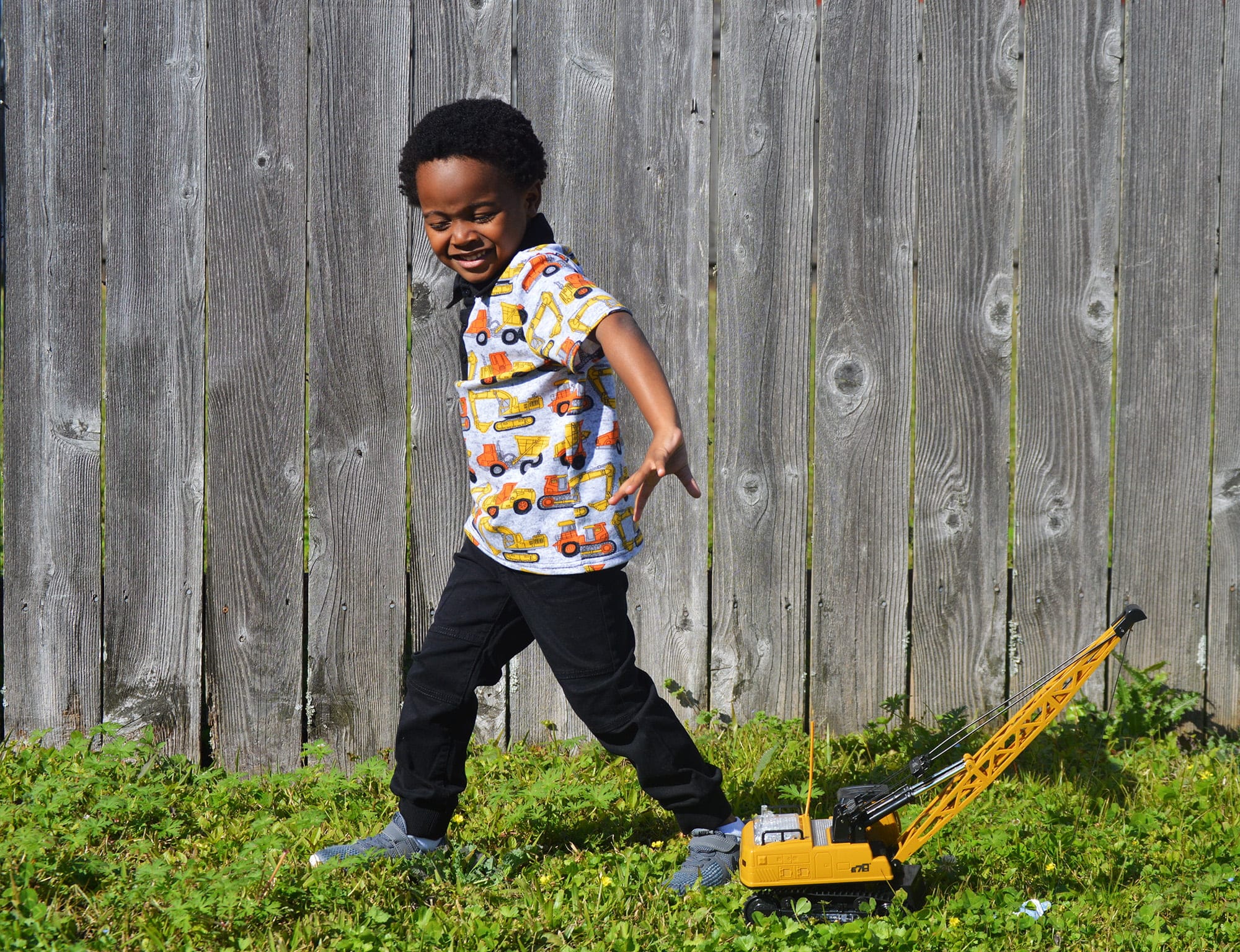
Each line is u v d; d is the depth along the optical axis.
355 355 3.85
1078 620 4.12
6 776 3.54
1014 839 3.28
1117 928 2.85
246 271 3.78
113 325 3.76
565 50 3.80
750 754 3.85
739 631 4.05
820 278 3.94
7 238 3.70
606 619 3.02
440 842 3.21
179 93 3.71
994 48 3.90
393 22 3.76
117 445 3.80
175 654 3.88
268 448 3.85
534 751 3.98
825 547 4.04
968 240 3.96
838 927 2.73
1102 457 4.07
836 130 3.88
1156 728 4.09
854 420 3.99
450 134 2.89
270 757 3.94
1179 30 3.95
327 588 3.91
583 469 2.98
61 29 3.66
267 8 3.71
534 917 2.88
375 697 3.96
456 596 3.14
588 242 3.86
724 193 3.89
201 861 3.07
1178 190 4.00
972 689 4.12
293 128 3.75
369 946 2.68
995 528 4.07
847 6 3.85
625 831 3.44
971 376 4.01
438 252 3.01
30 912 2.71
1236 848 3.21
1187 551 4.13
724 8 3.82
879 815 2.87
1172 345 4.05
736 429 3.97
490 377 2.98
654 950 2.74
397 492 3.91
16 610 3.83
